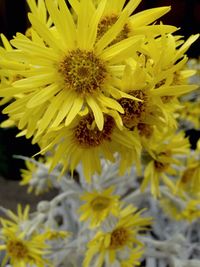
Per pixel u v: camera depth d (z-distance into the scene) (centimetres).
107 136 14
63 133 14
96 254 25
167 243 26
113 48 13
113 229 20
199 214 25
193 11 56
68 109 13
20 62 13
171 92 13
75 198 24
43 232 23
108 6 13
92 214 20
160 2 54
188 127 33
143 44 13
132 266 22
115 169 23
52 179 26
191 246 30
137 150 14
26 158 24
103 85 13
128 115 13
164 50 13
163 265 28
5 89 13
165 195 25
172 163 20
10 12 53
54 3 12
